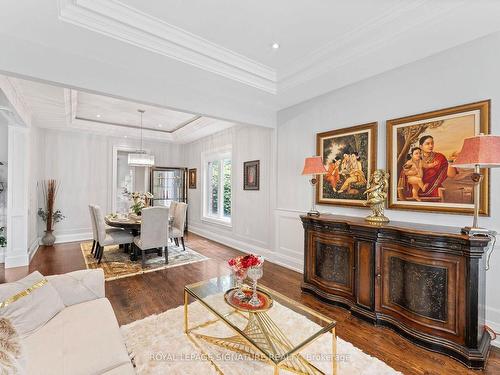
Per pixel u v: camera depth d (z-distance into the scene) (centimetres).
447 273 202
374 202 265
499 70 215
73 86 252
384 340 221
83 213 607
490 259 217
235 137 552
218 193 631
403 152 271
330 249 290
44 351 132
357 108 317
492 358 198
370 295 249
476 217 195
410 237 221
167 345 206
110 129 605
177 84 323
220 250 516
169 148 745
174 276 364
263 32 245
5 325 124
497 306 215
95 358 130
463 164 187
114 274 371
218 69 295
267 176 464
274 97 371
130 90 287
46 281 179
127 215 496
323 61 286
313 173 308
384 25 223
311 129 377
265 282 351
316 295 302
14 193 400
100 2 204
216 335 219
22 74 225
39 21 203
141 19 224
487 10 188
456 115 235
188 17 225
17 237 403
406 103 272
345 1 201
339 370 182
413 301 220
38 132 532
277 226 434
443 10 194
